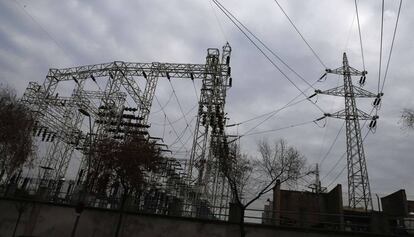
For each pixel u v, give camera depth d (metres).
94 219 29.42
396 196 31.39
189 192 41.47
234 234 26.20
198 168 42.03
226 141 42.09
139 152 32.81
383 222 24.78
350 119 44.50
